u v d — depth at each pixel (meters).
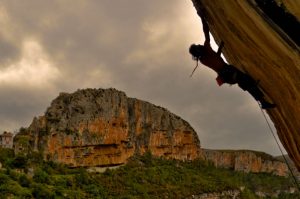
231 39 7.59
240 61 7.70
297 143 7.64
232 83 7.80
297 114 7.23
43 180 137.50
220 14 7.51
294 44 6.71
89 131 181.88
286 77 7.02
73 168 171.00
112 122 189.00
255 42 7.12
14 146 152.88
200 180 187.12
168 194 167.50
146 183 172.12
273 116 7.94
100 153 181.50
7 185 116.69
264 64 7.25
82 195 140.88
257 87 7.66
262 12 6.88
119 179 168.50
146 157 195.12
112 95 194.50
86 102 188.25
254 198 194.12
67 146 173.75
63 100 186.38
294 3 6.67
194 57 7.96
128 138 192.50
